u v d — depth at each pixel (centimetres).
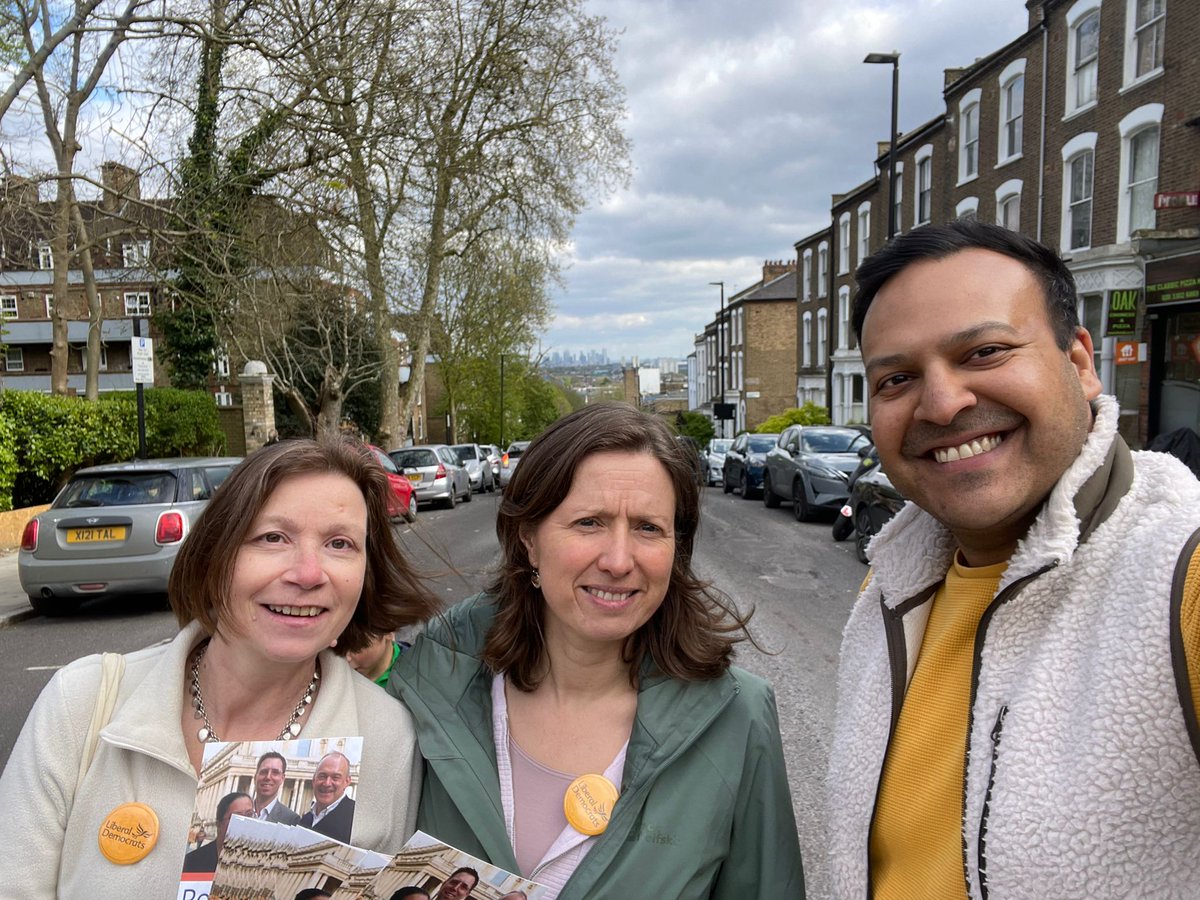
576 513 143
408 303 1923
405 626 176
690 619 154
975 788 112
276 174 1234
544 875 137
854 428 1480
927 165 2203
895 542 145
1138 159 1364
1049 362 116
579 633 145
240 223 1270
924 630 137
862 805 132
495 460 3175
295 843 121
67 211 1348
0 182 1090
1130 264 1334
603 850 135
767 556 993
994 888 104
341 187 1277
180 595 143
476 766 145
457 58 1772
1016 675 114
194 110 1207
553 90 2100
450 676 160
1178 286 1209
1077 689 105
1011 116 1769
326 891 121
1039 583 114
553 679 155
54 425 1264
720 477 2566
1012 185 1736
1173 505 108
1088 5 1468
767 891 143
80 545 721
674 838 136
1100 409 120
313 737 138
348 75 1192
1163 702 95
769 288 4462
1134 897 95
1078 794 98
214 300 1365
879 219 2572
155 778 134
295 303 1600
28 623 738
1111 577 108
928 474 123
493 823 139
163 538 727
